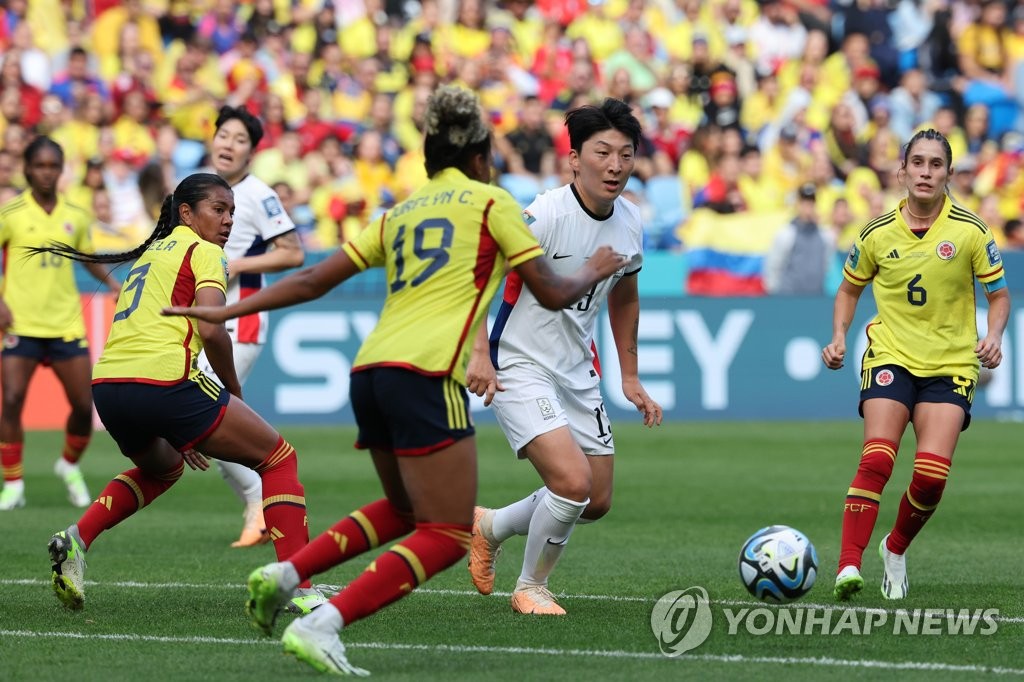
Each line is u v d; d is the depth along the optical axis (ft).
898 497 121.70
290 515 65.57
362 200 202.08
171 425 64.49
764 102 230.48
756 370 192.65
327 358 184.14
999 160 226.17
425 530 52.24
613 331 72.59
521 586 68.18
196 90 212.84
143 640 59.93
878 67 242.78
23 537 96.12
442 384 52.03
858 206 218.79
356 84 220.64
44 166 113.60
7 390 114.83
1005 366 192.65
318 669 51.37
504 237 52.60
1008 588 75.61
